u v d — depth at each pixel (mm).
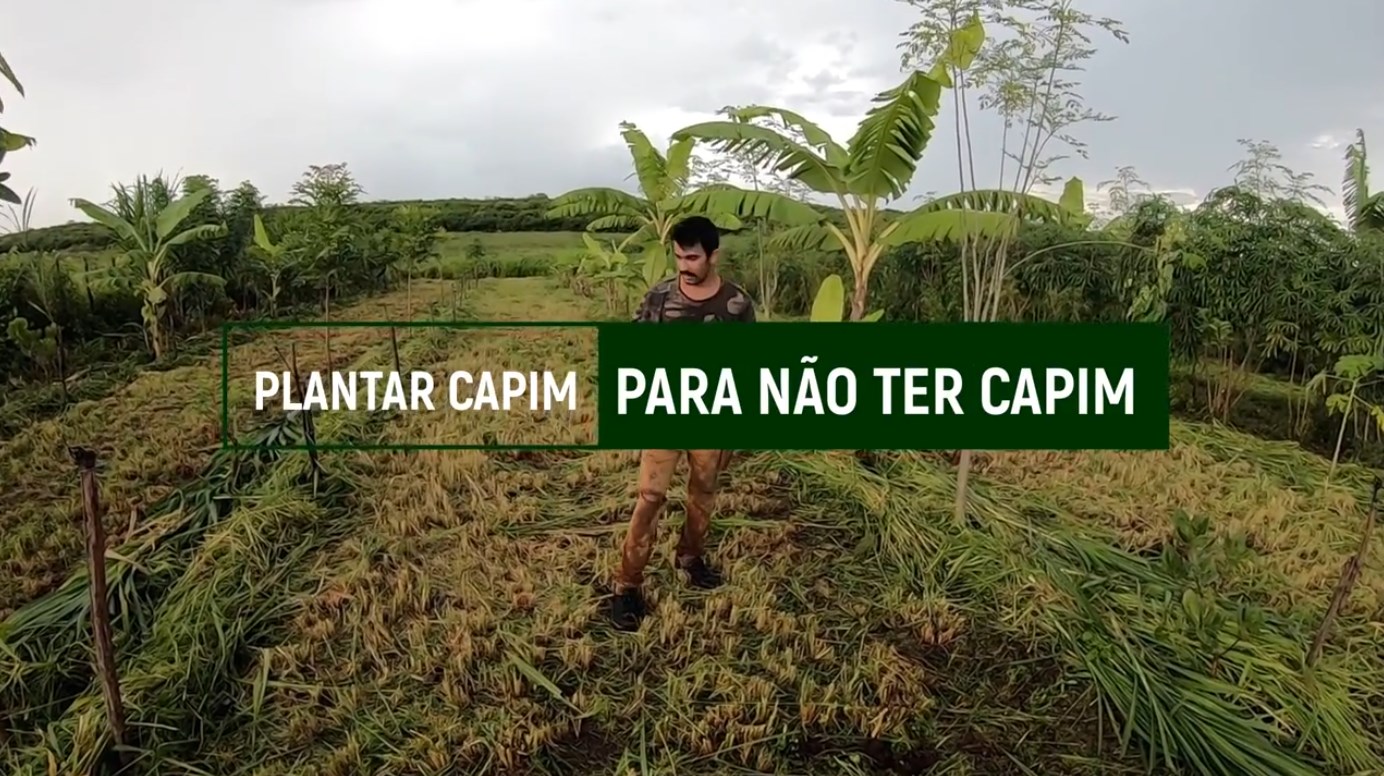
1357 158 6016
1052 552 3434
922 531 3492
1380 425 4473
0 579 3240
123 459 4566
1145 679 2523
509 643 2715
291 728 2391
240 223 9281
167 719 2398
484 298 11695
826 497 3846
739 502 3756
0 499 3996
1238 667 2625
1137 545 3637
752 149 4711
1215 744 2314
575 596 3027
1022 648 2775
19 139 2336
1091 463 4621
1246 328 5691
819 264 9242
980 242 5051
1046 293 6676
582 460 4547
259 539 3373
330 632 2820
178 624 2812
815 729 2385
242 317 9492
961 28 3475
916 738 2365
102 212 7055
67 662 2680
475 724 2365
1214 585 3213
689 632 2781
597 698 2465
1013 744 2357
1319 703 2463
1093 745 2357
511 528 3627
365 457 4414
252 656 2732
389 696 2520
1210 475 4523
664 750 2281
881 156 4191
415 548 3422
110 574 3078
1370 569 3482
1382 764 2311
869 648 2742
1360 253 5129
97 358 7203
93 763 2209
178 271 8211
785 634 2799
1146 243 6023
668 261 7707
